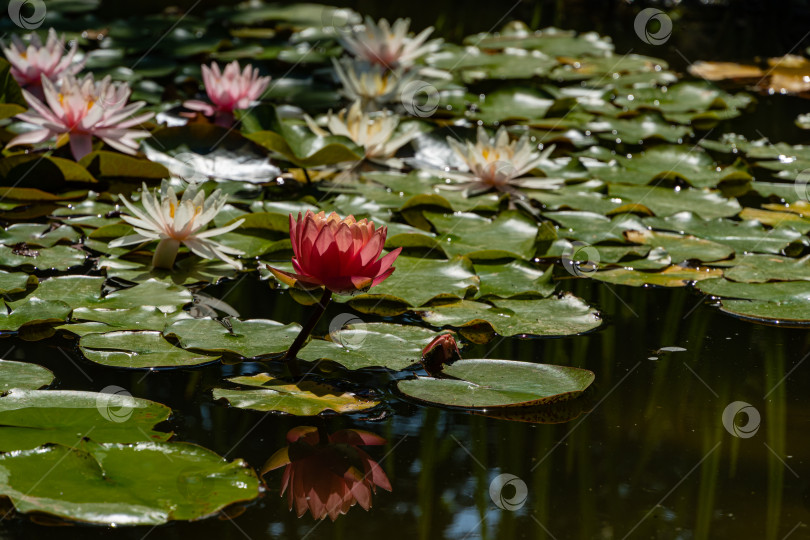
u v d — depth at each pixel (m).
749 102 4.11
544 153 2.83
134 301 1.88
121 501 1.17
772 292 2.07
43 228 2.29
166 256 2.10
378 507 1.25
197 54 4.49
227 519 1.20
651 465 1.38
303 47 4.84
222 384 1.57
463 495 1.29
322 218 1.63
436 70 4.25
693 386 1.64
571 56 4.85
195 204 2.08
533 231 2.43
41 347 1.67
